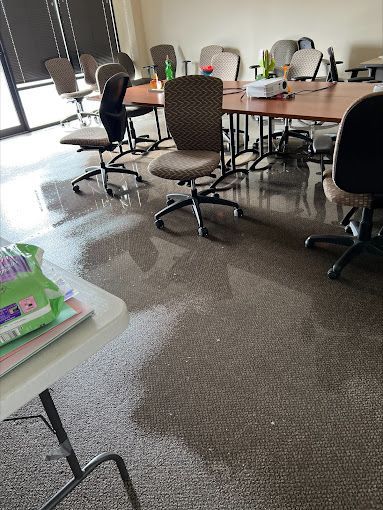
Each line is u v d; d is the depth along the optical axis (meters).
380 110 1.47
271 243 2.46
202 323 1.85
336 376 1.52
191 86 2.50
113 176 3.91
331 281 2.05
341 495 1.14
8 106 5.62
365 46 4.89
